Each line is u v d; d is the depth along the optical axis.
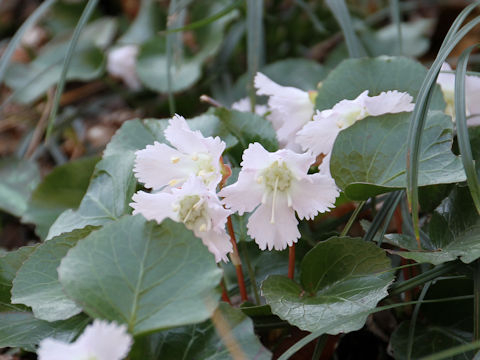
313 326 0.34
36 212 0.46
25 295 0.35
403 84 0.40
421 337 0.37
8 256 0.37
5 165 0.54
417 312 0.37
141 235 0.34
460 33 0.37
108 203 0.38
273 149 0.40
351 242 0.36
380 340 0.40
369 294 0.35
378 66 0.40
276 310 0.35
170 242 0.34
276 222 0.36
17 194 0.52
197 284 0.33
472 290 0.37
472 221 0.36
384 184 0.36
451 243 0.36
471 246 0.35
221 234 0.35
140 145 0.40
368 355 0.40
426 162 0.36
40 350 0.31
